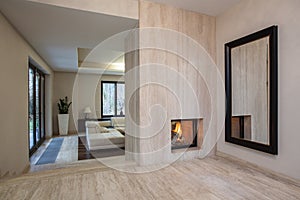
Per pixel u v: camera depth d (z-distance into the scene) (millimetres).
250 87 2627
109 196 1830
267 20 2373
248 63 2643
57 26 2891
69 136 6527
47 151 4570
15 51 2955
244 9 2689
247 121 2664
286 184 2070
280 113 2229
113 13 2539
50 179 2219
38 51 4234
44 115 6223
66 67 6266
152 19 2752
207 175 2340
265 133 2416
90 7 2432
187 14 3000
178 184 2090
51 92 6477
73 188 1987
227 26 2986
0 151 2410
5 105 2572
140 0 2684
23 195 1839
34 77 4688
